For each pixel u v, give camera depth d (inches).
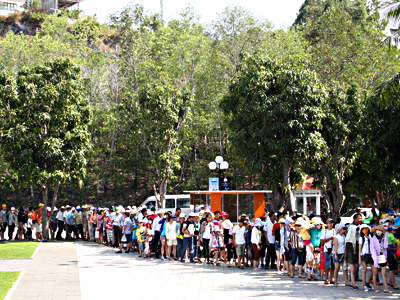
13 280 430.0
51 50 1491.1
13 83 984.3
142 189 1681.8
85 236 974.4
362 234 428.5
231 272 538.9
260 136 947.3
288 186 974.4
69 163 1006.4
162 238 658.8
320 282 474.9
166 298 371.2
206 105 1521.9
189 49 1533.0
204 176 1477.6
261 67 987.3
